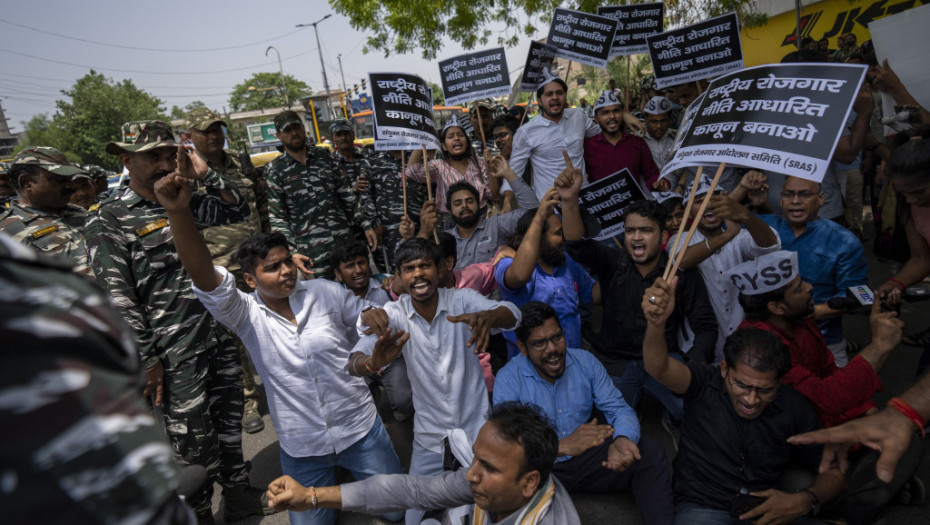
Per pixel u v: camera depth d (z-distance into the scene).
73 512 0.53
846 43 7.73
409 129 4.37
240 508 3.22
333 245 5.02
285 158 4.90
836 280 3.48
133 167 2.88
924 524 2.58
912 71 3.96
